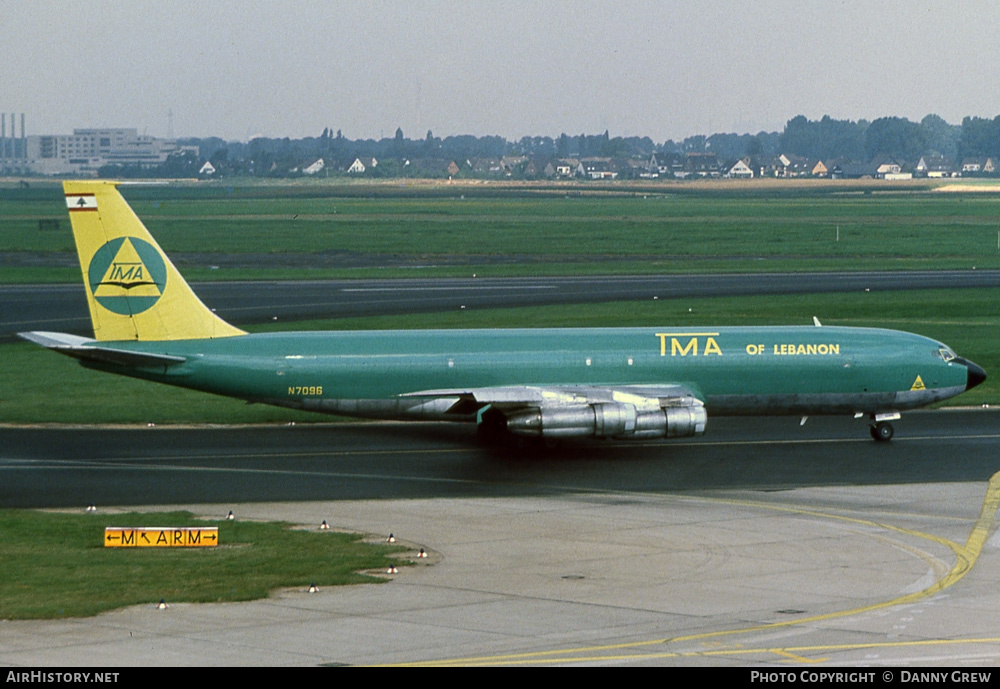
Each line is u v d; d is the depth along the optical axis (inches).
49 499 6250.0
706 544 5305.1
